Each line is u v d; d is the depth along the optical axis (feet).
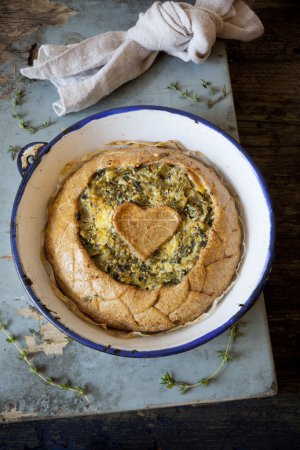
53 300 2.00
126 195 2.08
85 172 2.15
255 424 2.97
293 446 2.94
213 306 2.05
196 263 2.00
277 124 3.29
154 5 2.50
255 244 2.11
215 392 2.19
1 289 2.28
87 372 2.20
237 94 3.32
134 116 2.24
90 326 2.01
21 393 2.18
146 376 2.20
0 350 2.22
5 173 2.42
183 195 2.09
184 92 2.56
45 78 2.53
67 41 2.67
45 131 2.48
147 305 1.96
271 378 2.21
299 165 3.25
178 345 1.88
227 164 2.26
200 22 2.44
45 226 2.17
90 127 2.23
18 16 2.70
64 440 2.94
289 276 3.10
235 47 3.37
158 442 2.95
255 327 2.26
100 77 2.43
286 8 3.43
